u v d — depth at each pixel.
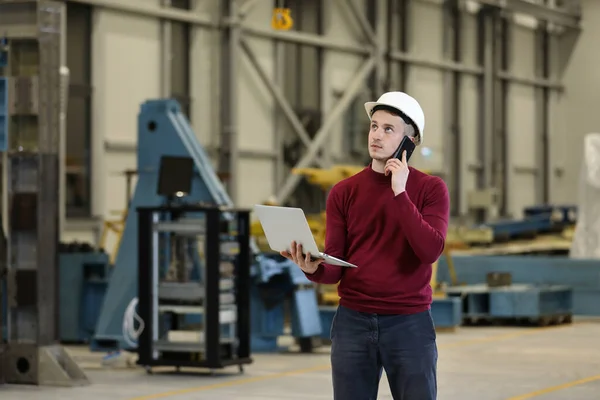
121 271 12.29
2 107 9.85
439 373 10.84
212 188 11.86
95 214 18.05
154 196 12.02
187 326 12.66
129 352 12.27
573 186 32.84
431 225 4.45
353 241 4.57
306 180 22.88
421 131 4.54
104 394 9.31
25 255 9.88
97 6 18.08
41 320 9.84
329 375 10.69
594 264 18.02
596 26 32.47
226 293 10.59
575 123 32.78
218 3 20.56
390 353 4.51
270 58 22.17
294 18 23.05
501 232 24.31
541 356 12.39
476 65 29.14
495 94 29.72
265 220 4.43
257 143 21.66
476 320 16.92
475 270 18.61
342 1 24.11
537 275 18.33
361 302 4.53
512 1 29.64
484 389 9.69
